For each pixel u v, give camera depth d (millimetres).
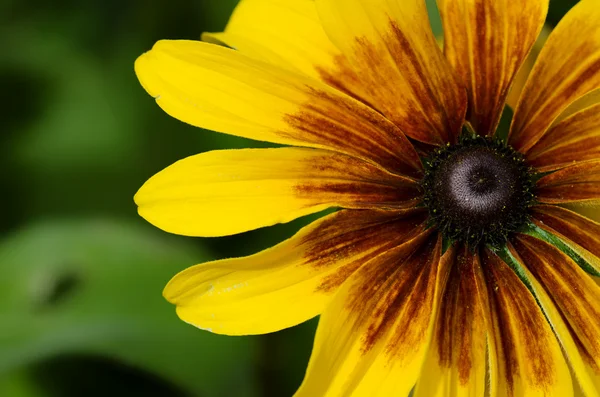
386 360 275
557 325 267
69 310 330
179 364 329
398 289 279
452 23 281
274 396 338
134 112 368
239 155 277
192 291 273
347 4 275
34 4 373
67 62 370
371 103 285
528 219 285
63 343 326
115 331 328
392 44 279
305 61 285
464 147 286
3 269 332
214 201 276
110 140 367
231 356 333
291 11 286
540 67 280
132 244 336
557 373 274
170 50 277
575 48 278
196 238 354
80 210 362
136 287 333
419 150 289
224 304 273
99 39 371
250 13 287
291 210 278
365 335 276
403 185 285
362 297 274
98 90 369
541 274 280
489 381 277
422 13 278
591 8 273
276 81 276
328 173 281
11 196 362
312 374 266
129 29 368
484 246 285
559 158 284
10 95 368
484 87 285
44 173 364
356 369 274
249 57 273
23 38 371
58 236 336
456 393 273
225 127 276
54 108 368
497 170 283
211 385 329
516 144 286
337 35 277
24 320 329
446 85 283
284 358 342
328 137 281
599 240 277
